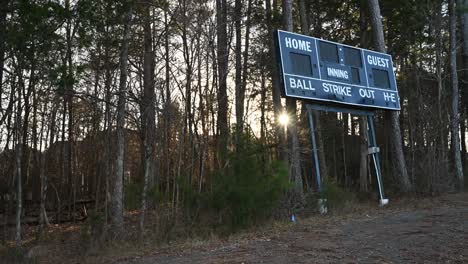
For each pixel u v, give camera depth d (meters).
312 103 14.45
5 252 10.05
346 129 29.89
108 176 13.17
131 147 20.33
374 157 16.23
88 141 23.53
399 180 17.73
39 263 9.61
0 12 10.25
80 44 11.75
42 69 10.77
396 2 20.73
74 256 9.83
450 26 21.72
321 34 24.52
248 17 19.62
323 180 14.12
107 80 14.19
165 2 13.47
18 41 9.93
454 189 17.67
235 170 10.80
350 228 10.20
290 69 13.43
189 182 11.28
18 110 11.53
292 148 13.61
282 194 11.90
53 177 20.53
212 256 7.88
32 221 15.64
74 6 10.37
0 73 13.71
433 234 8.80
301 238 9.07
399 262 6.77
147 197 11.24
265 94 22.41
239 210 10.60
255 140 11.72
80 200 20.36
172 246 9.32
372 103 15.77
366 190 20.08
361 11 22.42
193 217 10.89
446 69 22.52
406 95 23.91
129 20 11.88
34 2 9.77
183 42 14.91
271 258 7.36
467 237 8.30
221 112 15.84
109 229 10.85
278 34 13.45
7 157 17.58
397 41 23.06
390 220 11.27
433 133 18.05
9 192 16.22
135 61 15.82
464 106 27.06
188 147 12.40
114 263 8.27
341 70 14.91
